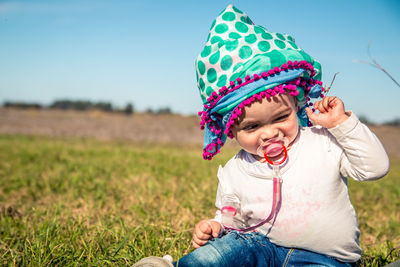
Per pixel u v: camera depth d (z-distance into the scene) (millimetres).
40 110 31625
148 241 2650
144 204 3840
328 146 1915
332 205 1859
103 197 4203
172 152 10070
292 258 1915
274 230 1939
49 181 5070
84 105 35094
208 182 5078
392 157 14773
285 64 1832
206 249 1868
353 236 1881
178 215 3432
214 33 2004
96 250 2506
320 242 1863
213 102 1959
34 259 2309
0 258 2416
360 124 1754
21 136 14898
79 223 3092
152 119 24828
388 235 3303
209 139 2170
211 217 3451
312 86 1969
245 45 1909
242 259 1868
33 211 3572
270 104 1819
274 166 1914
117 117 26359
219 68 1932
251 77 1840
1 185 4984
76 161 7219
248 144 1934
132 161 7246
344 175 1900
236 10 2035
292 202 1886
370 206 4309
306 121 2191
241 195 2047
